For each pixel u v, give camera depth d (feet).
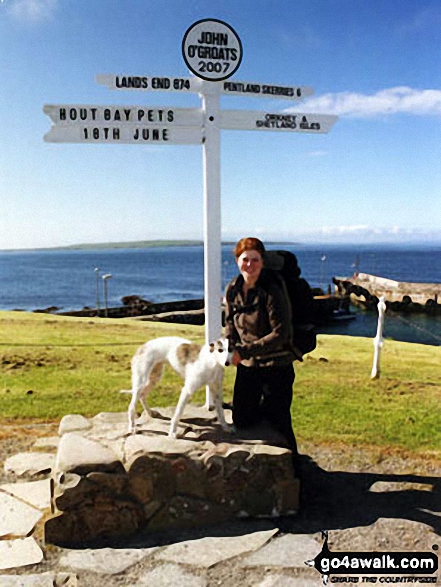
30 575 10.79
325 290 213.05
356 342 37.50
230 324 14.11
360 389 23.07
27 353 28.73
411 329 104.78
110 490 12.32
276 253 13.80
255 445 13.47
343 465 16.20
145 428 14.67
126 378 24.62
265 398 14.75
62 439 13.76
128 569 11.07
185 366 13.92
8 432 18.42
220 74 16.29
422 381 24.58
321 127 17.83
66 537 12.12
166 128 16.24
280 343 13.17
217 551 11.76
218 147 16.70
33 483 14.84
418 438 17.93
